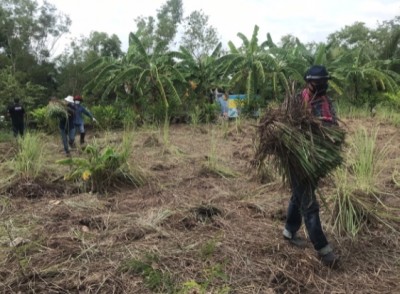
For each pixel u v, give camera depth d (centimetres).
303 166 306
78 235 365
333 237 372
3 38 3834
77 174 540
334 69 1825
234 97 1592
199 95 1717
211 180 570
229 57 1672
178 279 293
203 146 873
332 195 414
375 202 441
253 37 1623
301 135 310
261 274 304
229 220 409
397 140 891
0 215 426
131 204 462
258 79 1582
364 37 3859
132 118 1451
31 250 337
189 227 391
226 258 322
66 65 3709
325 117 322
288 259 325
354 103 1844
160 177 582
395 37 2422
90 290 281
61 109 859
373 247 359
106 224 391
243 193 503
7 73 2128
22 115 1167
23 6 4100
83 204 453
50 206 453
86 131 1452
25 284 286
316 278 307
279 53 1672
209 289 282
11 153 674
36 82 3666
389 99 1730
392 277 313
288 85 337
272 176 535
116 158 534
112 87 1593
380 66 2100
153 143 866
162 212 415
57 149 935
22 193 496
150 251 332
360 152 508
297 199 333
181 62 1719
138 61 1642
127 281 291
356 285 300
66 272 300
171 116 1580
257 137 343
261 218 418
